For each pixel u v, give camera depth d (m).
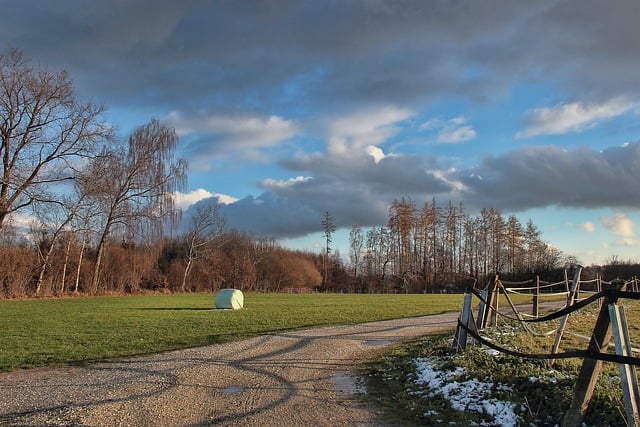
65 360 10.87
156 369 9.84
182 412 6.80
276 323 18.53
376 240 88.44
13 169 35.06
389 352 11.78
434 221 80.06
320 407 7.09
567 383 6.93
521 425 5.97
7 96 34.56
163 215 48.38
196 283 69.56
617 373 7.53
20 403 7.30
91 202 42.09
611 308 5.42
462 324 10.14
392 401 7.43
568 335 12.49
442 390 7.66
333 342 13.51
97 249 53.03
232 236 82.50
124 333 15.45
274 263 81.81
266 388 8.23
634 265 51.94
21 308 28.12
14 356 11.30
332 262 95.19
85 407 7.04
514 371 8.01
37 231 44.03
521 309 23.36
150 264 60.22
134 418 6.52
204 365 10.23
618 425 5.42
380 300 38.19
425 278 78.31
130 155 47.03
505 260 75.19
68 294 44.47
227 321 19.39
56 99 35.94
